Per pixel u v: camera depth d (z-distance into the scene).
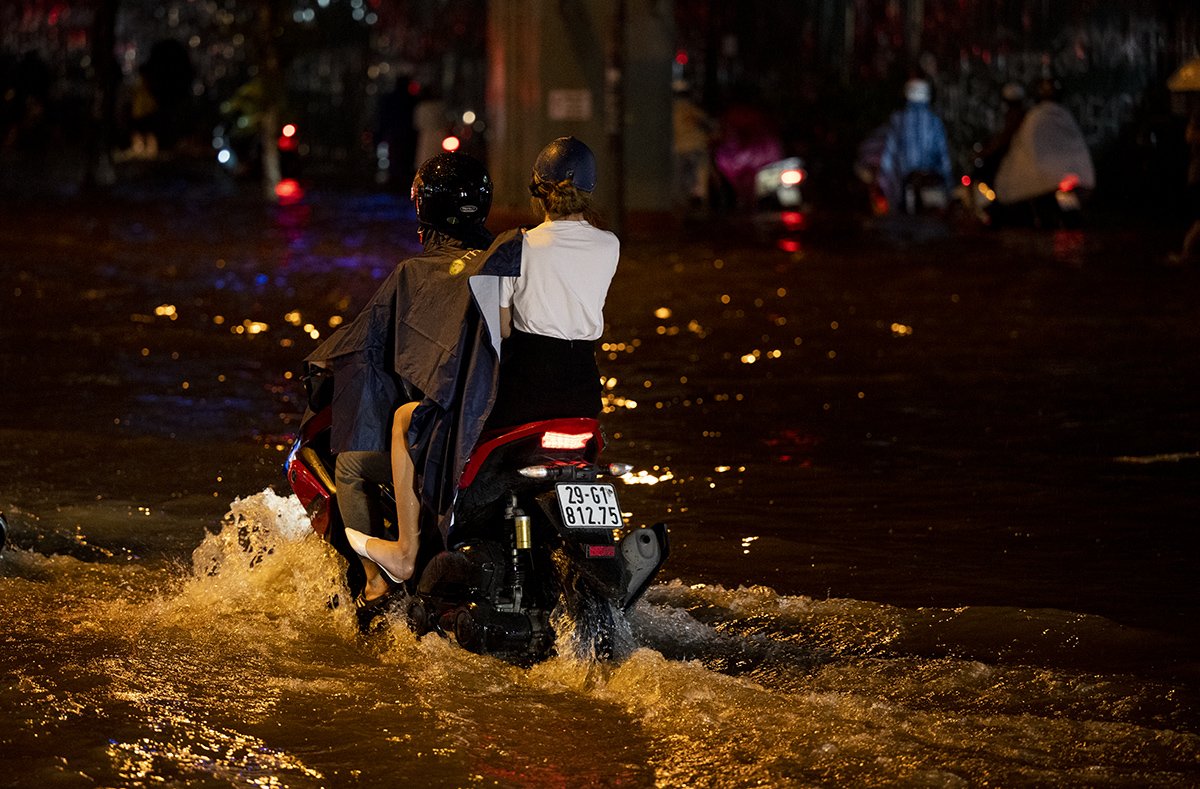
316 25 48.12
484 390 7.33
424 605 7.73
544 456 7.39
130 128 55.53
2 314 19.22
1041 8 41.53
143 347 17.11
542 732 6.64
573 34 29.81
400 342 7.57
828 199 41.03
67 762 6.22
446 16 59.28
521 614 7.49
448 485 7.38
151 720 6.69
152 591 8.73
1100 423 13.49
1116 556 9.62
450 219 7.87
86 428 12.87
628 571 7.37
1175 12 37.28
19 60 57.09
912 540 9.98
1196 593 8.89
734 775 6.20
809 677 7.45
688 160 38.62
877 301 21.39
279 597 8.60
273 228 31.58
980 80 41.88
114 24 40.97
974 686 7.31
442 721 6.73
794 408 14.23
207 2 54.97
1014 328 18.83
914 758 6.34
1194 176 25.81
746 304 21.22
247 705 6.90
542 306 7.48
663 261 26.50
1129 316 19.62
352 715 6.80
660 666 7.25
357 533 7.89
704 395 14.84
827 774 6.21
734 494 11.12
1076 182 31.25
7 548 9.38
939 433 13.13
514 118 30.19
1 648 7.62
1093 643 7.99
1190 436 12.96
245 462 11.77
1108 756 6.39
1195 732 6.72
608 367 16.39
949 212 34.69
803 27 48.56
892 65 44.69
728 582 9.12
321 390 8.20
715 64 44.12
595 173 7.78
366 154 59.47
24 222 31.83
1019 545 9.88
